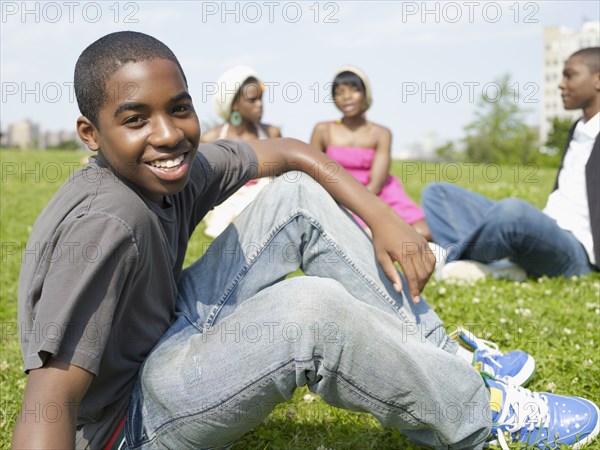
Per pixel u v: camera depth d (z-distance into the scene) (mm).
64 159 15852
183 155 1925
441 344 2328
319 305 1816
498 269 4566
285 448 2404
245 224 2336
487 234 4453
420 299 2350
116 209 1817
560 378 2840
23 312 1895
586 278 4438
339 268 2271
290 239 2270
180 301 2258
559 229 4418
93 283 1769
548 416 2281
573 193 4699
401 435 2426
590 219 4492
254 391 1855
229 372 1862
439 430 2020
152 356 2018
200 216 2391
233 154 2422
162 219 2020
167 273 2068
